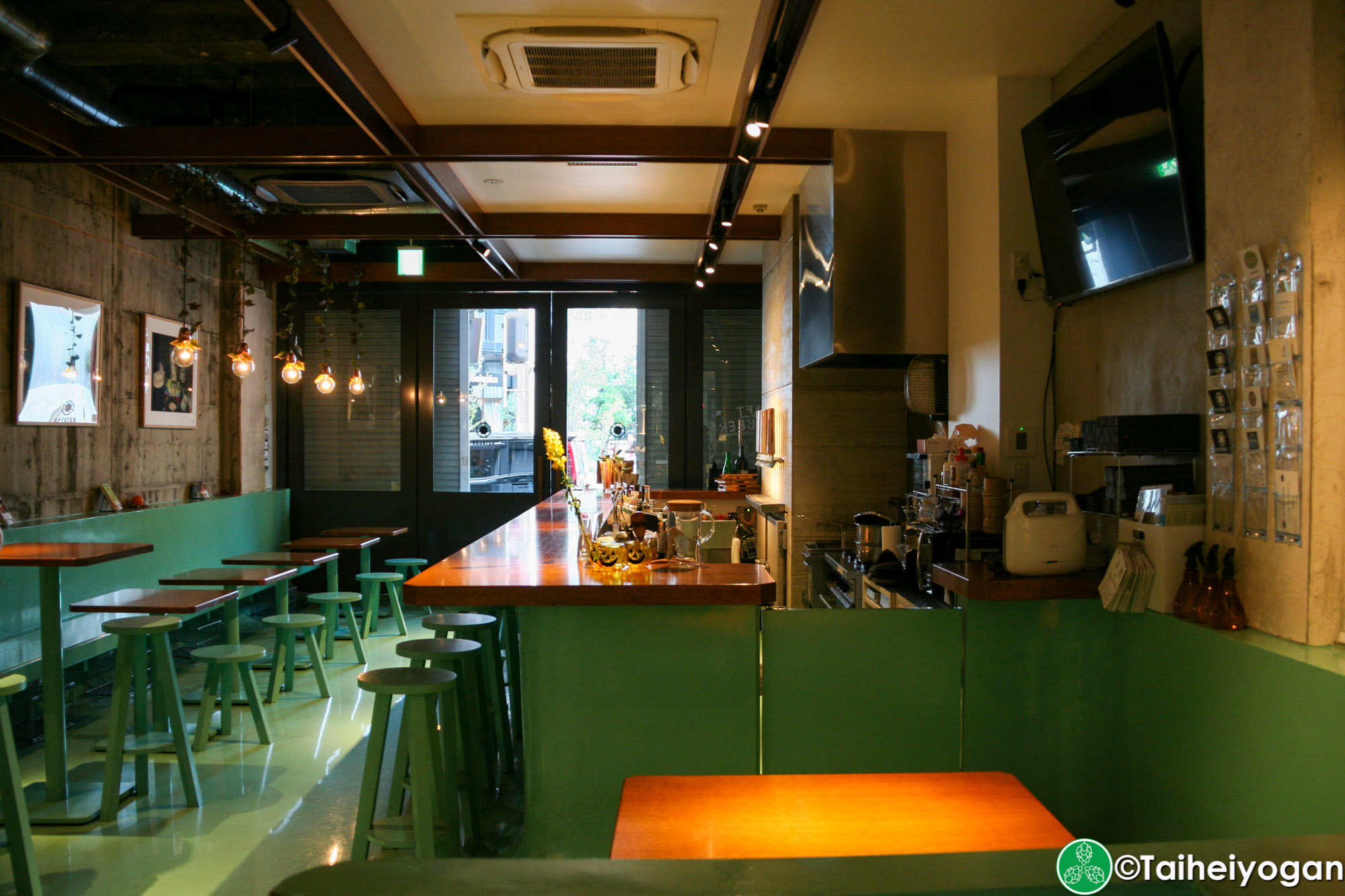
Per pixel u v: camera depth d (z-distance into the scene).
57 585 3.82
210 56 4.88
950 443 4.03
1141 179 2.95
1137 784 2.85
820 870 0.84
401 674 2.93
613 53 3.46
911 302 4.47
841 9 3.20
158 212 6.73
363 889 0.80
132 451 6.40
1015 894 0.82
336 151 4.36
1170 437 2.87
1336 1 2.26
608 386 8.72
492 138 4.37
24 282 5.21
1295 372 2.33
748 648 2.84
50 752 3.76
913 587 3.59
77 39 4.62
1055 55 3.61
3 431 5.08
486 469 8.76
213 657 4.39
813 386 5.98
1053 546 3.01
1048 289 3.69
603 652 2.82
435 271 8.38
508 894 0.79
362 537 7.12
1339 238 2.27
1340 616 2.30
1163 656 2.71
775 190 5.77
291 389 8.73
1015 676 2.98
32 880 2.90
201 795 3.87
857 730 2.91
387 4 3.20
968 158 4.17
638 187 5.62
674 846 1.45
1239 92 2.52
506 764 4.19
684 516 3.36
